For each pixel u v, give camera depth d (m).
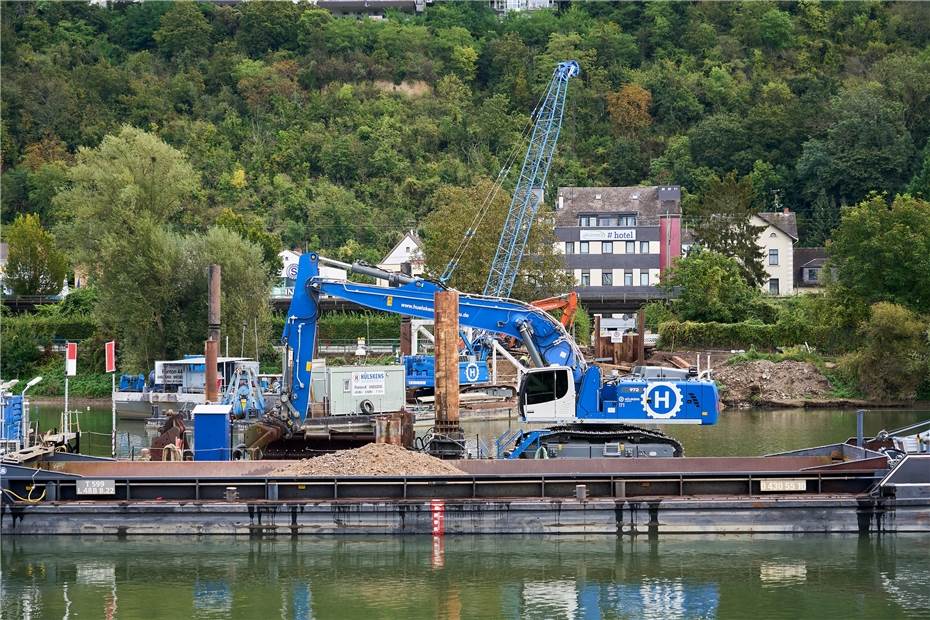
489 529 39.91
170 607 33.38
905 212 94.44
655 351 100.19
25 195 171.75
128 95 197.38
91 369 100.69
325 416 55.34
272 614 32.69
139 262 94.44
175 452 44.75
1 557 38.31
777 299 116.94
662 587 34.88
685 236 140.12
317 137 185.88
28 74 198.12
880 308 86.81
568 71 106.12
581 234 134.50
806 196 169.88
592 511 39.81
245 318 96.62
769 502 39.88
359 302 51.19
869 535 40.06
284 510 39.91
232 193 169.00
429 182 175.62
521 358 88.06
